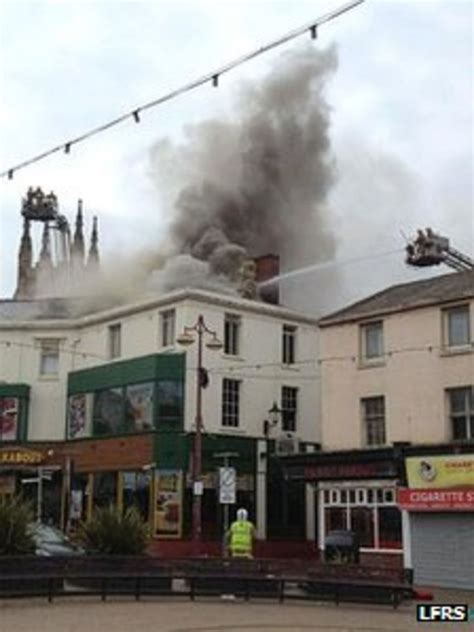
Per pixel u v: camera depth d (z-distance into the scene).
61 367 38.56
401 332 28.16
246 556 20.34
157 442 32.28
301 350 36.72
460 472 24.31
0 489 36.88
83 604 15.17
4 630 11.95
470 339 26.47
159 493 31.72
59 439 37.62
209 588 17.09
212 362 33.66
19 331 39.22
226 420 33.59
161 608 15.08
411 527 25.50
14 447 36.88
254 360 35.03
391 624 14.41
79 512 34.94
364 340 29.36
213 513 32.31
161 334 34.44
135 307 35.50
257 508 33.25
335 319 30.08
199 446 27.06
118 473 33.62
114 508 19.42
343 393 29.38
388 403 28.02
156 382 32.94
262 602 16.80
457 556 24.33
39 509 34.88
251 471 33.50
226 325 34.69
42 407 38.41
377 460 26.77
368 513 27.42
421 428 27.02
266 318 35.88
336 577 17.31
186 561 17.05
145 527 18.28
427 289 29.59
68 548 19.44
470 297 26.48
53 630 12.06
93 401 35.81
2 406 38.09
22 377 38.81
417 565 25.16
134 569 16.58
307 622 14.06
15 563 15.52
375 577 17.55
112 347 36.78
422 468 25.23
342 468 27.88
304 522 34.09
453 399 26.66
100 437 34.75
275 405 34.66
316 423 36.41
